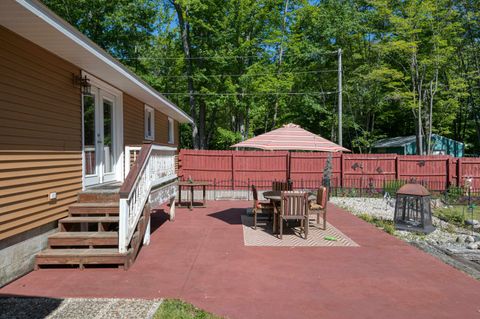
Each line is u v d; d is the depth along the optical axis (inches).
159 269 203.9
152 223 344.8
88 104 281.0
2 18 164.6
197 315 143.9
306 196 284.7
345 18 956.0
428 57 879.7
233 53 904.3
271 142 282.7
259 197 561.0
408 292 173.6
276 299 162.9
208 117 1234.6
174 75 1054.4
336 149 283.9
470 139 1240.8
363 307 155.6
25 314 142.7
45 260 198.5
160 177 293.3
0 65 173.3
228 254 237.0
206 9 893.8
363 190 623.8
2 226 173.0
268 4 948.6
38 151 204.5
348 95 1000.2
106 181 314.3
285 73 992.2
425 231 325.4
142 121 425.1
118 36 860.0
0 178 171.8
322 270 206.1
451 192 574.9
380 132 1263.5
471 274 206.1
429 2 819.4
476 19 858.1
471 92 958.4
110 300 158.1
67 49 213.6
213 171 672.4
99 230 223.0
